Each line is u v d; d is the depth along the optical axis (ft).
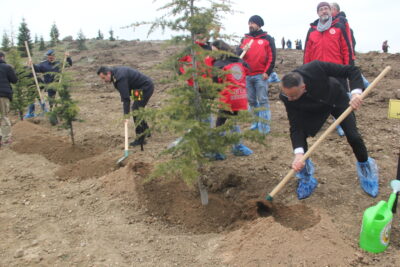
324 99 12.18
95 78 48.85
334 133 20.77
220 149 12.53
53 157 19.66
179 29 11.53
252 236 10.96
